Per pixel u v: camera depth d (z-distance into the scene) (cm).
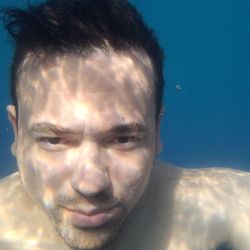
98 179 30
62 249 43
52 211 33
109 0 34
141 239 44
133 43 33
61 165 31
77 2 33
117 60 32
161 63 37
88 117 30
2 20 36
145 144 32
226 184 50
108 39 32
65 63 32
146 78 34
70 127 30
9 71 37
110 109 31
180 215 46
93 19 32
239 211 48
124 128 31
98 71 32
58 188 32
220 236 47
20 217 45
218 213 47
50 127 31
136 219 44
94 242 33
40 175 32
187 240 46
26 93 33
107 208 32
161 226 45
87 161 31
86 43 32
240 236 47
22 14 34
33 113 32
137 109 32
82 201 31
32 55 33
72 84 31
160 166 49
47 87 31
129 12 34
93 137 31
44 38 32
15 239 44
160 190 47
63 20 32
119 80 32
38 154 32
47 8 33
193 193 48
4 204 46
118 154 31
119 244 44
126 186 32
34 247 44
